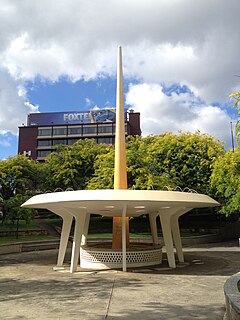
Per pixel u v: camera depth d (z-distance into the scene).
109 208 13.89
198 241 27.20
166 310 7.42
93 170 35.91
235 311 5.25
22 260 17.50
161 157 30.08
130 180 27.44
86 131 82.50
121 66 17.08
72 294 9.17
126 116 83.62
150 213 18.11
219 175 22.55
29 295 9.10
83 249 15.18
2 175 30.48
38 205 13.77
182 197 12.27
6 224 31.05
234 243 27.53
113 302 8.20
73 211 13.57
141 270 13.63
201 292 9.31
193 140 29.67
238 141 15.72
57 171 35.06
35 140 83.75
